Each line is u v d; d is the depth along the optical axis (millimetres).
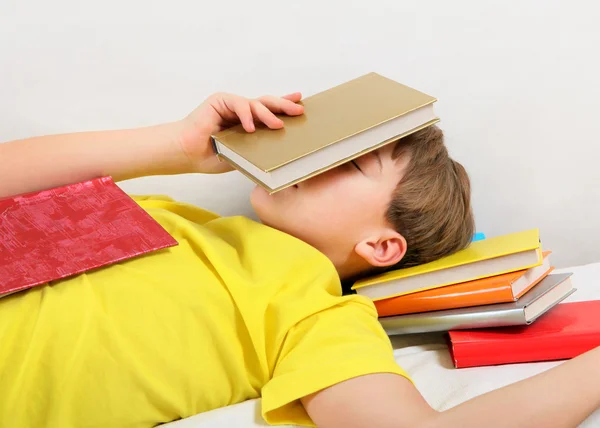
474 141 1352
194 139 1107
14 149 1096
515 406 784
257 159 910
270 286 937
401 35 1300
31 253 909
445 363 983
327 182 1006
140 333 884
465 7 1298
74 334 860
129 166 1119
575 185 1381
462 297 981
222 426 857
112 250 922
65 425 859
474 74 1326
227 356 917
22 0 1188
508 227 1399
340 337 878
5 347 852
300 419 853
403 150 1041
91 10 1212
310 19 1273
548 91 1338
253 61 1279
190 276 933
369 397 809
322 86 1309
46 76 1226
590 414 819
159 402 889
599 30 1317
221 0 1242
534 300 967
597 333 936
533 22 1311
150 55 1247
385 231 1047
